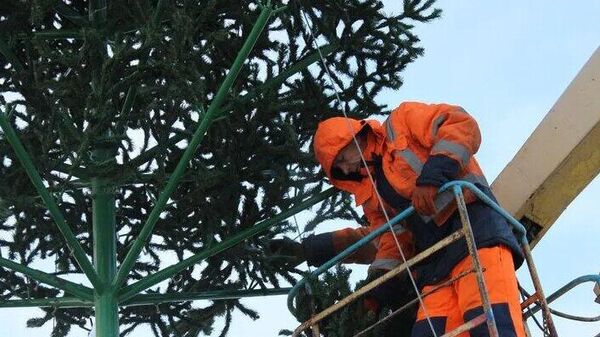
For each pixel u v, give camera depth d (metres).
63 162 8.63
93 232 9.32
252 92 8.97
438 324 7.94
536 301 8.22
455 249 7.99
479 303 7.70
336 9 9.21
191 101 8.50
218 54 9.06
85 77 8.38
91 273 8.85
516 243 7.96
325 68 8.79
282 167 8.99
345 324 8.59
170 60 8.39
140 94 8.47
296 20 9.23
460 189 7.77
